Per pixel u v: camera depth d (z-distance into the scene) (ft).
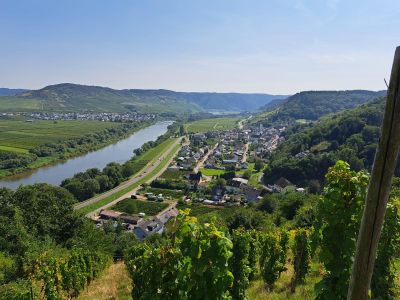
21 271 74.90
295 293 42.04
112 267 101.24
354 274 10.33
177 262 22.57
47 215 143.43
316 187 265.54
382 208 9.64
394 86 8.93
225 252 18.90
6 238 109.50
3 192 150.20
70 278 61.16
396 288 28.19
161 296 22.84
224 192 341.62
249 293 46.42
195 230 19.61
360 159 274.77
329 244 18.62
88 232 148.36
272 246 64.28
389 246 27.66
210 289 19.43
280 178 312.50
